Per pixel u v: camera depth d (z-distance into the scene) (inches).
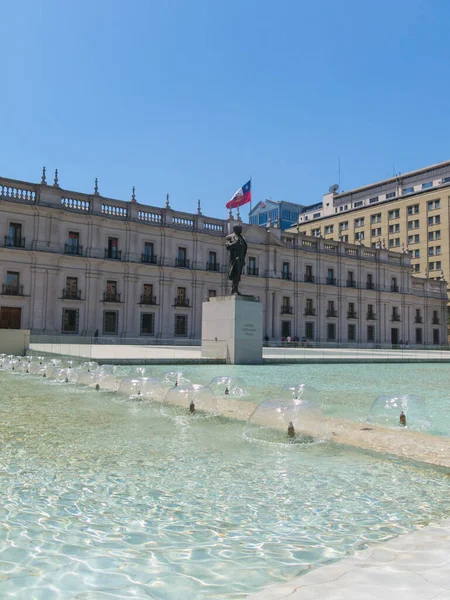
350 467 204.1
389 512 154.9
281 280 2420.0
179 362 851.4
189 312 2165.4
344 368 923.4
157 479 187.8
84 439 253.3
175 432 269.0
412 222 3553.2
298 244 2539.4
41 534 136.3
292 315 2471.7
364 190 4092.0
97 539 133.6
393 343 2866.6
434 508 158.2
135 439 253.1
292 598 96.0
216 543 131.3
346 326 2677.2
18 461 211.3
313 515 151.9
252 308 916.6
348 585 101.5
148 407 355.9
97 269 1942.7
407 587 100.4
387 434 257.8
